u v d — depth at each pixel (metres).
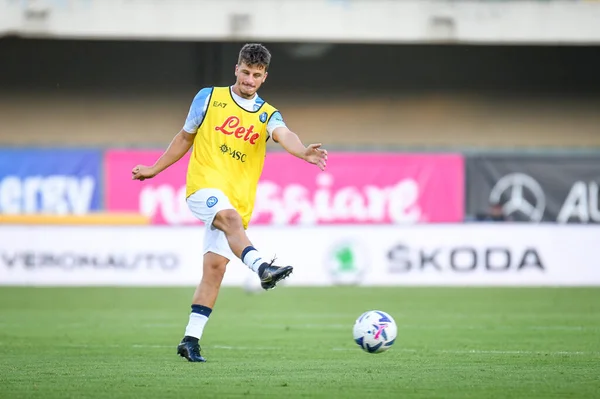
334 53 96.31
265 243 68.19
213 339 35.81
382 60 96.62
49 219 70.38
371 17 90.19
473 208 88.06
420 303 55.81
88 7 89.00
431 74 96.81
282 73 96.31
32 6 88.31
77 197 87.56
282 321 44.62
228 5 89.44
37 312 49.88
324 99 96.62
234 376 24.14
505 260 68.38
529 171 88.19
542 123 97.56
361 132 97.00
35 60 95.19
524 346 33.16
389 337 28.02
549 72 97.06
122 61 95.75
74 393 21.20
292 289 66.19
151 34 89.38
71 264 67.38
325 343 34.25
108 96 96.00
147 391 21.50
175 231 67.19
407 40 90.31
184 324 42.94
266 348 32.22
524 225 68.25
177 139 26.55
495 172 87.94
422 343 34.25
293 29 89.75
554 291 64.44
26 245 67.44
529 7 90.25
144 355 29.53
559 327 41.31
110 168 87.25
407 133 97.31
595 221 87.94
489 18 90.25
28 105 95.56
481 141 97.50
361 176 86.56
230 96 26.09
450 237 68.25
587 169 87.88
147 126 96.44
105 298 59.22
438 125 97.31
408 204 87.06
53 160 87.62
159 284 67.19
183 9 89.31
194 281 67.00
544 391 21.69
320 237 68.38
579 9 90.38
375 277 68.19
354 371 25.44
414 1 90.00
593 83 97.12
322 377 24.08
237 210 26.06
